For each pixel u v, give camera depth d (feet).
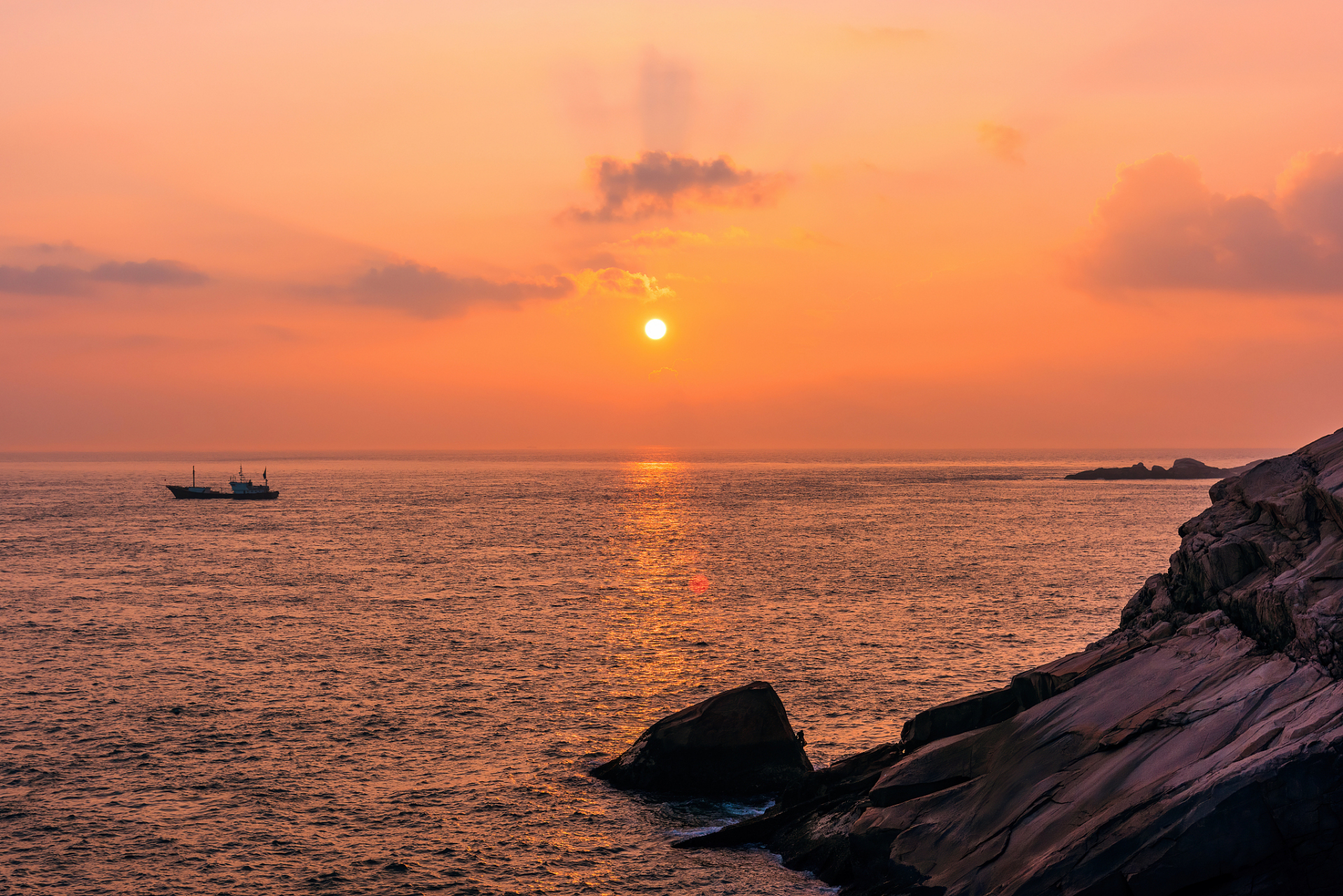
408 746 114.73
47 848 85.56
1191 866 53.47
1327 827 51.62
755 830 86.79
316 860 84.02
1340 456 74.38
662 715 127.65
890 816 73.15
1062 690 79.20
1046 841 62.03
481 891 78.28
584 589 241.35
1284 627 66.23
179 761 108.68
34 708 129.29
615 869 81.66
